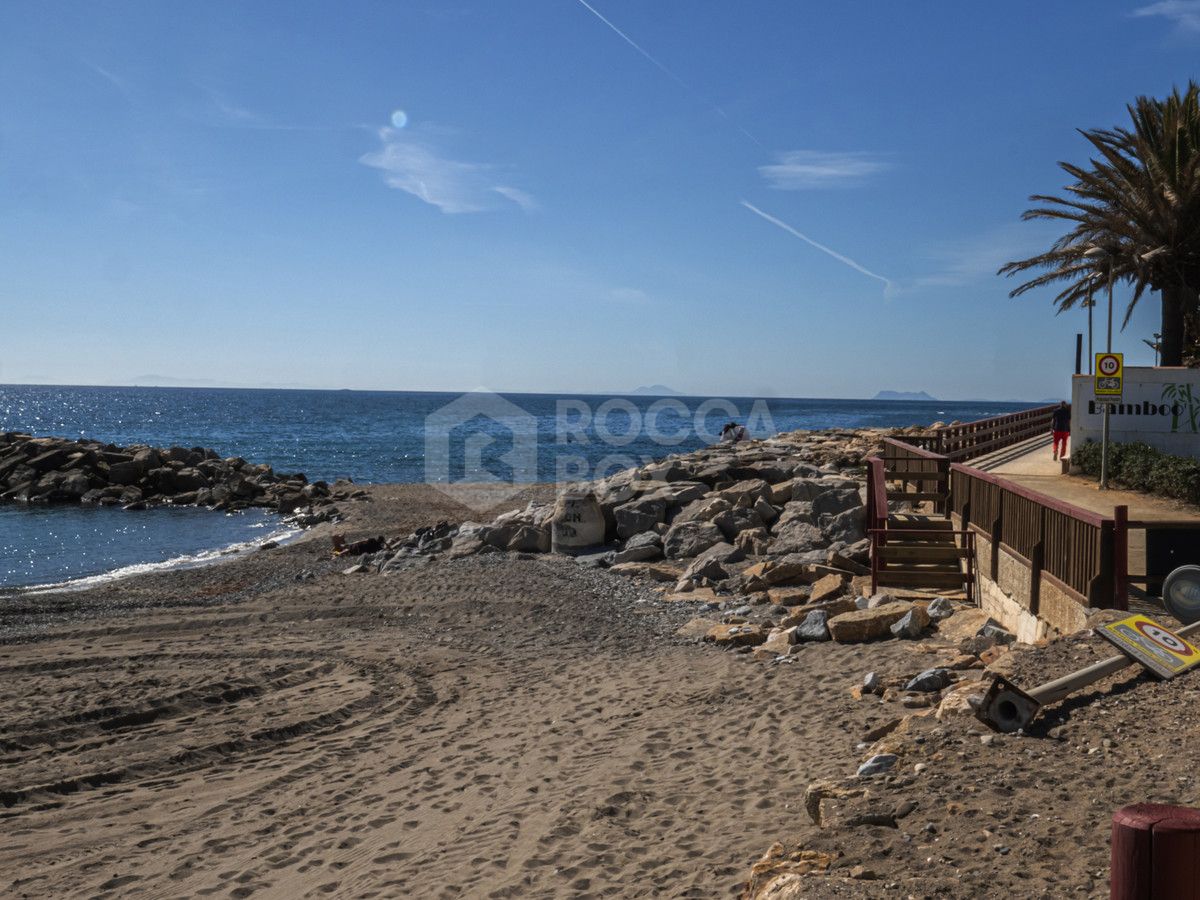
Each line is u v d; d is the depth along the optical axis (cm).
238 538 3506
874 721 897
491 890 612
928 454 1767
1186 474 2008
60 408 19150
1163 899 264
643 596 1819
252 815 827
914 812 551
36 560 2956
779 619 1490
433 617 1761
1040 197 3328
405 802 830
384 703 1208
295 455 7719
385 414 16625
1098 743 635
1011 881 452
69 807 863
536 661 1392
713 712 1023
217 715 1162
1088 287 3609
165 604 2095
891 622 1269
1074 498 2048
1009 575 1238
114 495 4794
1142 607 957
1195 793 538
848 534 1945
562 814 746
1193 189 2850
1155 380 2478
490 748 975
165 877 701
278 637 1670
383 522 3672
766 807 705
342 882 664
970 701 700
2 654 1584
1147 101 3148
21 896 680
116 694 1245
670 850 643
